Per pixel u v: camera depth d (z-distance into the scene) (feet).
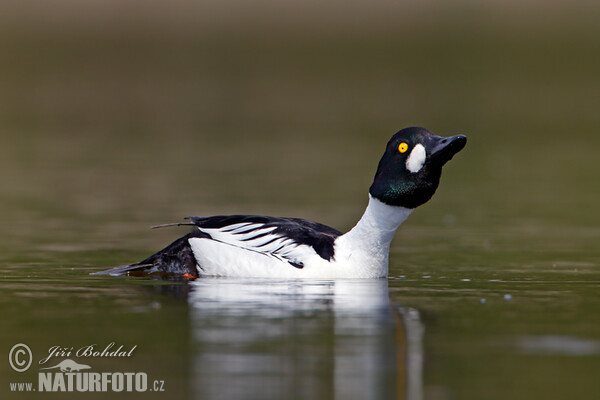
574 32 192.65
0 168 77.92
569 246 47.16
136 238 48.70
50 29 191.83
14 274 37.68
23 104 128.67
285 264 35.96
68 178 72.74
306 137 102.68
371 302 32.32
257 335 27.68
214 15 206.90
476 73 162.30
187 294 33.27
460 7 210.59
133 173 75.92
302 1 213.46
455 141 34.01
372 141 99.60
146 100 134.62
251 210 58.54
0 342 26.99
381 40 190.49
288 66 169.89
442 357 25.68
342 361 25.20
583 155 89.45
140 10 206.18
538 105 129.59
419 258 43.47
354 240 36.19
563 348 26.61
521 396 22.68
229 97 138.41
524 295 34.06
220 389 22.99
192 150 92.02
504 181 74.08
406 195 34.99
